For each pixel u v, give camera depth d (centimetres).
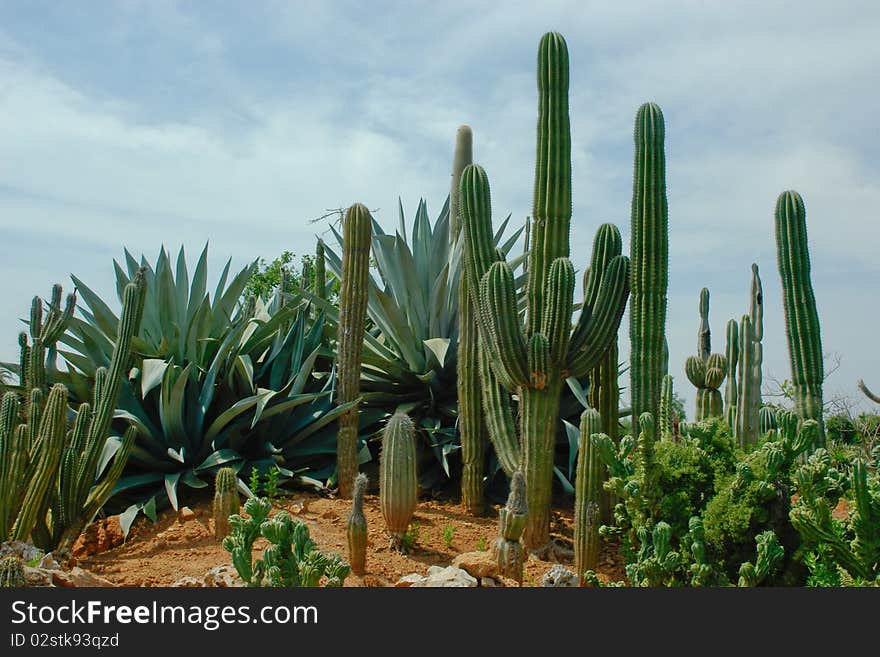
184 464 898
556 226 776
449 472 986
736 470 633
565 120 781
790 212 801
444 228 1071
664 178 752
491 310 732
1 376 959
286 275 1228
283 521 537
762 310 908
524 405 751
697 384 930
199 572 655
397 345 1008
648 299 743
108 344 966
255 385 1000
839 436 1332
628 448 655
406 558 710
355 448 893
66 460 734
